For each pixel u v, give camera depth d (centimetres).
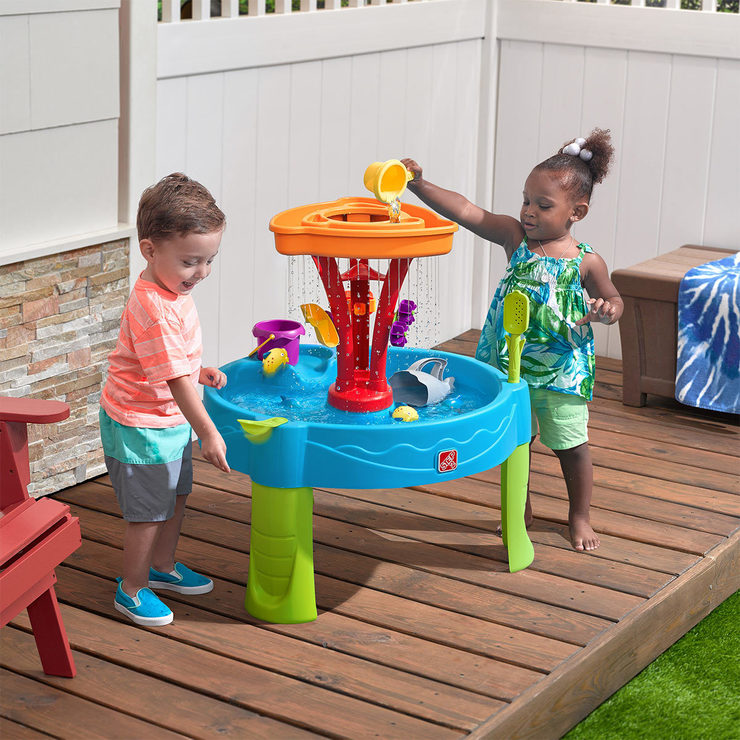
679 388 375
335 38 371
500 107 454
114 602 245
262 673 220
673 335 377
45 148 282
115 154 302
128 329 226
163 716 205
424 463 233
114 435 232
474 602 250
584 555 274
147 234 222
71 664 216
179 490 246
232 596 251
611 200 439
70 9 278
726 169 414
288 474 230
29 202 280
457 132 443
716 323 366
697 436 362
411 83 413
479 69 449
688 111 416
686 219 426
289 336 275
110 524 285
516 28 441
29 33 270
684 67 413
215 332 352
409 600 250
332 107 379
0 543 192
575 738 221
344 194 394
